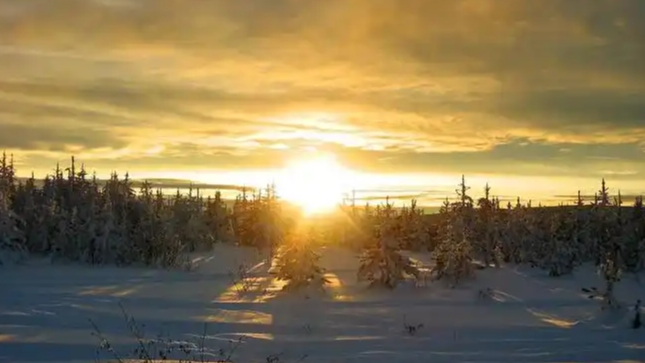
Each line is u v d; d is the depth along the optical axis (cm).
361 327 1728
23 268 3130
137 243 3409
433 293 2362
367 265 2464
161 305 2028
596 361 1379
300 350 1456
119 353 1365
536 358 1393
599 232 3616
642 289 2639
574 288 2581
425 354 1419
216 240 5000
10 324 1659
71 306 1936
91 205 3591
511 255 3569
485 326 1759
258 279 2766
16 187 4222
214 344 1488
